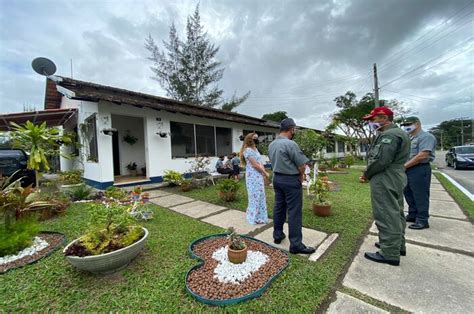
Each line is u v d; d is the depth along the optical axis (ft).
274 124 42.78
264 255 7.94
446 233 10.09
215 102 68.18
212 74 67.62
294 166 8.08
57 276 6.79
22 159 20.81
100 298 5.82
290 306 5.52
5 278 6.72
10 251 7.97
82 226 11.07
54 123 29.81
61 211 12.91
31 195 10.18
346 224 11.35
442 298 5.75
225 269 6.92
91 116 21.99
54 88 30.50
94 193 18.02
